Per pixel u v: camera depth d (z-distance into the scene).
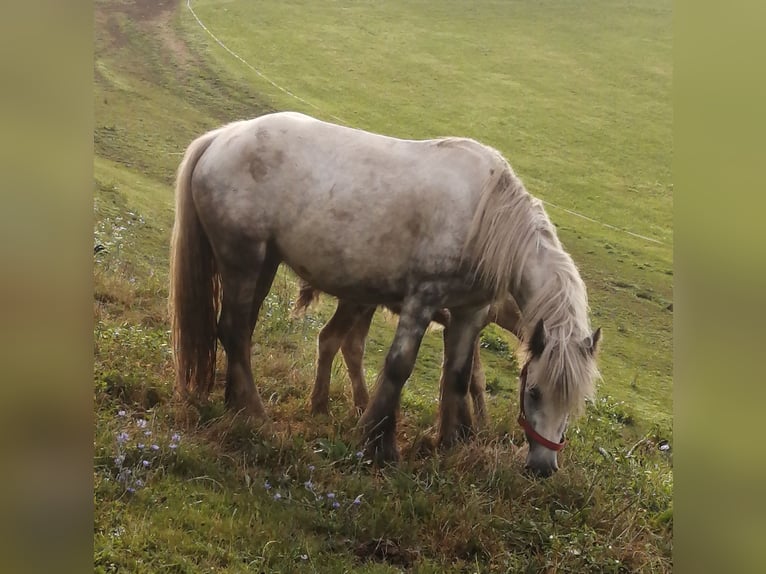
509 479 4.93
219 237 5.40
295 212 5.30
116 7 33.03
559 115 28.73
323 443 5.11
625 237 19.34
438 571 4.03
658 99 30.91
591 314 14.16
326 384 5.95
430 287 5.25
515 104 29.33
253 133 5.39
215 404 5.34
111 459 4.21
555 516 4.70
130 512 3.83
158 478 4.23
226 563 3.69
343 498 4.50
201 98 24.70
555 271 5.10
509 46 35.38
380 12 37.97
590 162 24.98
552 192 22.33
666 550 4.55
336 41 33.41
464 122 27.03
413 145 5.44
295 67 29.66
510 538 4.43
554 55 34.78
